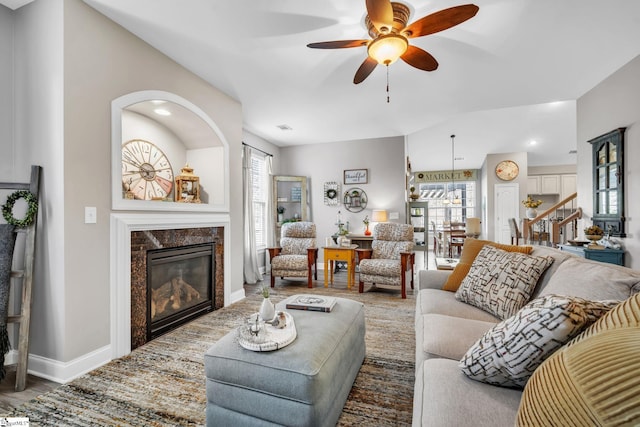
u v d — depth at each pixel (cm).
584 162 362
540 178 856
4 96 205
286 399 129
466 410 90
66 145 193
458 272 236
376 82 327
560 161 826
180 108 291
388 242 441
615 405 49
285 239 493
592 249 310
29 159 202
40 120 198
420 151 786
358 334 196
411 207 610
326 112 423
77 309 198
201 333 266
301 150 622
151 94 255
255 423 134
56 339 194
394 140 567
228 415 140
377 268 396
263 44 255
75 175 198
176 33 239
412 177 991
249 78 316
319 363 134
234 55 271
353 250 437
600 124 330
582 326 81
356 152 589
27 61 204
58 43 193
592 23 226
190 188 335
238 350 143
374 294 402
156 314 263
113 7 209
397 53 204
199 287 315
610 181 319
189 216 292
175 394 176
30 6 203
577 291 127
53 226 194
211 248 325
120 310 223
